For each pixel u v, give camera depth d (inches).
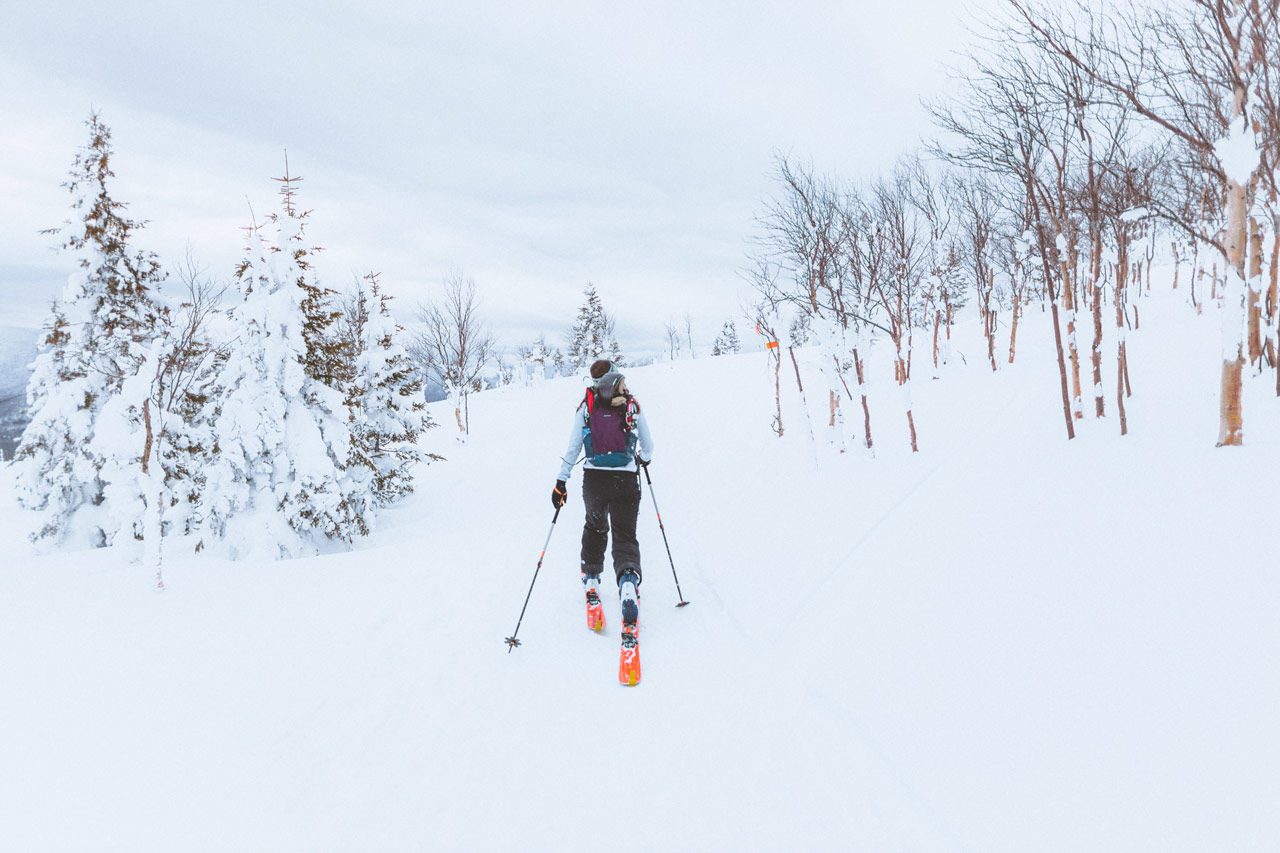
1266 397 207.0
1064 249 246.1
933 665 111.5
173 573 217.3
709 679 128.7
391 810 92.9
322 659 141.9
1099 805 73.6
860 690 112.4
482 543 239.5
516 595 180.2
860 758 96.3
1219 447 159.5
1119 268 262.7
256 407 297.9
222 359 315.3
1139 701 86.2
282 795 96.2
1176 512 130.0
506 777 100.6
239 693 126.5
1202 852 63.0
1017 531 149.9
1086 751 82.0
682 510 284.4
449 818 91.1
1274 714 75.4
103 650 146.3
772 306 390.6
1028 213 270.4
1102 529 134.8
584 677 132.8
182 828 88.1
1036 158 221.6
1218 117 173.3
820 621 142.5
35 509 429.1
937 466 243.1
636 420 162.1
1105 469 169.5
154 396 243.1
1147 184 250.4
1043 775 81.1
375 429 472.7
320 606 174.1
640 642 148.9
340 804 94.3
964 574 138.9
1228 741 74.5
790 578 173.9
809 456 335.3
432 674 134.8
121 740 109.2
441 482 571.2
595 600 153.3
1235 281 154.2
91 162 430.9
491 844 85.7
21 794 94.2
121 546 309.4
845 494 243.0
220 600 180.7
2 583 212.7
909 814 83.0
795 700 116.0
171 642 151.0
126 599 184.7
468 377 1003.3
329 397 330.6
